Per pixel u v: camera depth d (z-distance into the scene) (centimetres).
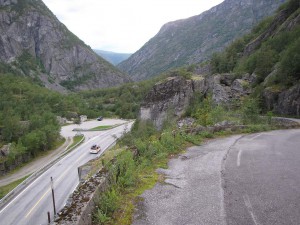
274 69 4688
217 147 1289
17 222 2370
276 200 659
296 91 3566
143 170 899
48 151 6112
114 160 820
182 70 4919
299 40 4328
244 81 4566
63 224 464
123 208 614
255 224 546
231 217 577
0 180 4450
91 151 4981
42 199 2841
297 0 7456
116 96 17338
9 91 13862
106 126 8581
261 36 8362
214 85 4369
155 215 591
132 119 11169
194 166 962
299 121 2652
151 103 4388
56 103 12838
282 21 7731
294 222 552
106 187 655
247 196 685
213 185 766
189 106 3766
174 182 795
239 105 3456
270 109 3978
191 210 613
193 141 1381
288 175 846
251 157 1083
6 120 7088
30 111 10012
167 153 1134
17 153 5144
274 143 1395
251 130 1869
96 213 556
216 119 2242
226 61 9519
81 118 10756
